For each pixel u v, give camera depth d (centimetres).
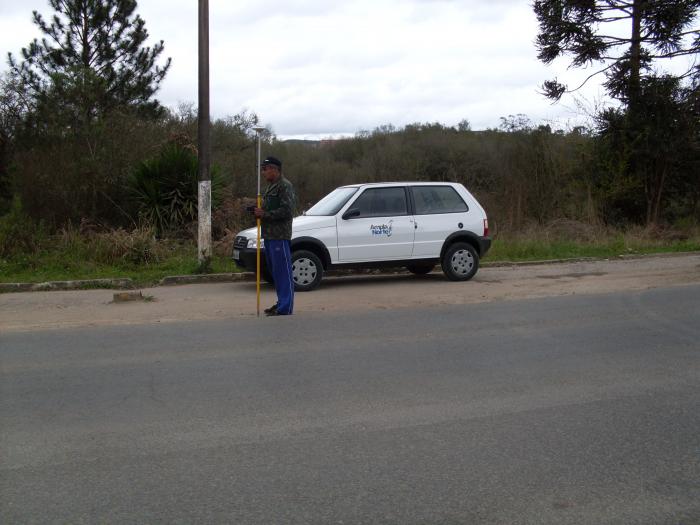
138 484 401
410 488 396
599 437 476
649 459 439
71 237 1429
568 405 543
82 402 547
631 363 666
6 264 1312
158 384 595
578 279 1281
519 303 1005
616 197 2209
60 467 425
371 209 1180
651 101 2095
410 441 467
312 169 3491
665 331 806
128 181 1575
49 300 1054
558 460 436
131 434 479
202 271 1285
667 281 1232
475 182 3092
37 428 491
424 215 1210
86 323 869
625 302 1005
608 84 2155
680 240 1923
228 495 387
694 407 540
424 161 3431
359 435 478
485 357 687
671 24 2064
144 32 2417
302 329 816
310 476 412
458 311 938
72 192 1555
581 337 776
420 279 1287
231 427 493
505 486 399
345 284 1225
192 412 523
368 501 380
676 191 2266
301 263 1124
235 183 2056
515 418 513
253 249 1120
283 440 469
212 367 648
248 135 2505
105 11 2311
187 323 862
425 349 718
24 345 743
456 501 380
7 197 2175
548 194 2233
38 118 1738
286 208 892
